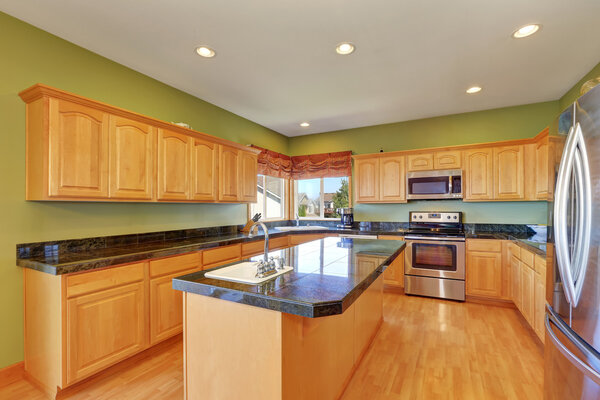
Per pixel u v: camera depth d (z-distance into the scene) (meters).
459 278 3.59
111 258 1.99
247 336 1.27
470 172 3.82
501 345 2.46
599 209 1.10
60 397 1.80
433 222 4.15
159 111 3.04
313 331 1.46
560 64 2.70
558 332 1.39
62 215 2.25
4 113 1.98
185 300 1.48
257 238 3.57
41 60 2.17
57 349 1.77
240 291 1.23
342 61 2.65
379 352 2.36
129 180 2.38
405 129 4.52
